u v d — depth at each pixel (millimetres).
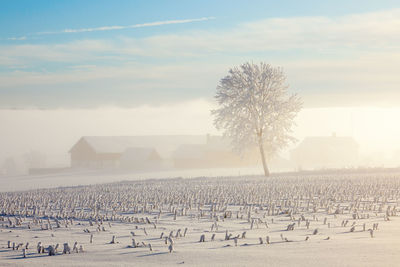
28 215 24625
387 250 11414
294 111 68000
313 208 22734
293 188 38094
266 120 67750
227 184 48094
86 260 11617
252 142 67812
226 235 14500
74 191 44469
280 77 68562
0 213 25672
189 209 25203
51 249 12742
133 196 33875
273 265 10070
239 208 25281
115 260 11469
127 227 18766
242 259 10906
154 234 16500
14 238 16578
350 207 23609
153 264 10758
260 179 57031
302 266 9852
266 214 22281
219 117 68875
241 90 68625
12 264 11312
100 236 16391
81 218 22141
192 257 11438
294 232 16078
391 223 17938
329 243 12898
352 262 10047
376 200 26984
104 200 31672
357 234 15039
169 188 44188
